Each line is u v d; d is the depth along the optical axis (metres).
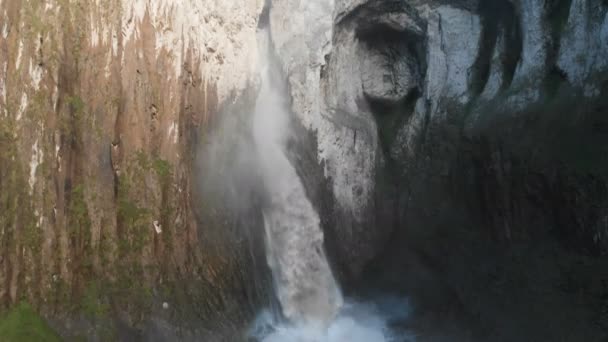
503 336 25.81
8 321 21.45
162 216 24.61
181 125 25.67
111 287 23.06
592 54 27.86
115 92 24.38
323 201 29.44
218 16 27.12
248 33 28.03
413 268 29.28
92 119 23.81
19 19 23.42
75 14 24.02
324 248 29.16
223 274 25.53
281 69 28.88
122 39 24.84
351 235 30.06
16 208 22.53
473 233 28.55
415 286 28.94
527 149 27.56
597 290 25.03
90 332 22.16
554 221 26.75
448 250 28.67
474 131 29.23
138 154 24.61
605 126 26.80
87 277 22.88
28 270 22.30
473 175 29.00
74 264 22.81
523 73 29.23
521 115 28.48
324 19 29.77
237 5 27.61
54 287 22.44
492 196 28.16
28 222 22.56
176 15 26.09
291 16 29.14
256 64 28.09
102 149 23.83
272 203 28.09
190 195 25.39
